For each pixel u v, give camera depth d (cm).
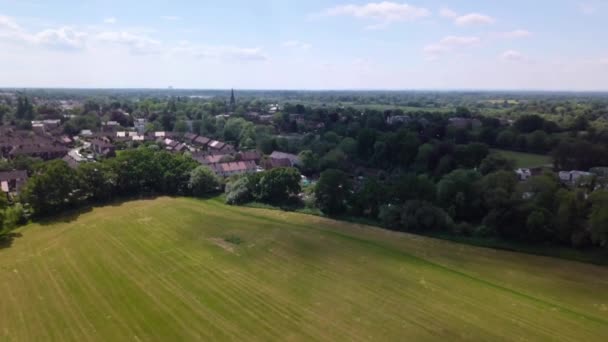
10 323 3891
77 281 4803
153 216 7381
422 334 3919
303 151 12094
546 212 6309
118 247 5894
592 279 5238
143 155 9019
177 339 3712
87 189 7838
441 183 7675
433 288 4912
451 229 6881
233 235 6588
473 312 4366
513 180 7312
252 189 8600
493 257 5959
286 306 4378
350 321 4119
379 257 5853
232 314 4178
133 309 4212
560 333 4003
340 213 7881
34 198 6925
